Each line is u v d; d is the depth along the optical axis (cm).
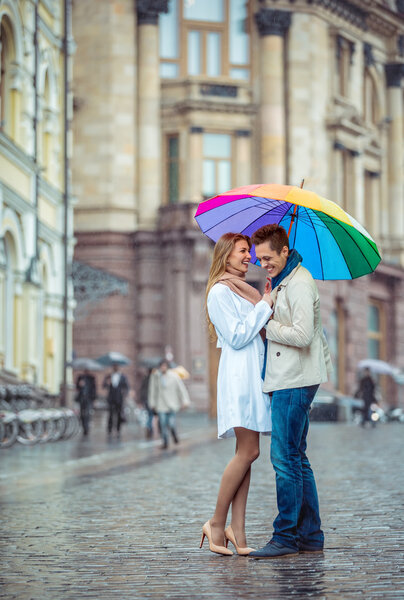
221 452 2564
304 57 5781
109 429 3644
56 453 2512
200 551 933
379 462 2056
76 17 5584
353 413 5119
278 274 895
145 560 888
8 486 1662
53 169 3878
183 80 5591
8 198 3125
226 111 5612
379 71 6594
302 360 882
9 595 743
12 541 1018
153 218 5528
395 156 6700
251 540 1001
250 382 888
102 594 742
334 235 937
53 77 3866
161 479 1770
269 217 959
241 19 5719
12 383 3083
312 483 909
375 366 5441
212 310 888
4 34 3241
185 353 5362
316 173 5812
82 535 1058
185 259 5391
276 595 722
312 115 5809
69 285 4038
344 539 988
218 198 907
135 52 5578
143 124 5566
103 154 5528
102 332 5475
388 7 6412
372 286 6362
